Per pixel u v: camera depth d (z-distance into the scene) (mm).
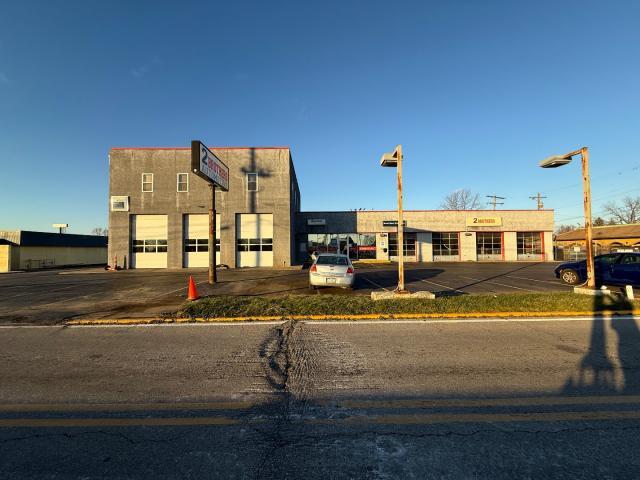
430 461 2582
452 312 7797
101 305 9336
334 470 2488
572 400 3602
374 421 3189
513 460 2586
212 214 14828
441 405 3512
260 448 2770
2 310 8711
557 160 11188
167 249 24875
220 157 25438
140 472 2480
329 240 32469
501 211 33000
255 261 25344
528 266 25719
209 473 2467
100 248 41625
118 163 24922
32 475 2451
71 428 3090
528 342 5715
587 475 2410
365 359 4926
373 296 9242
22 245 30219
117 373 4449
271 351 5328
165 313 8117
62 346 5641
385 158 10266
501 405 3498
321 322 7207
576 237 54062
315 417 3277
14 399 3703
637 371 4410
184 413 3375
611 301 8656
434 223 32719
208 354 5199
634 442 2812
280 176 25594
